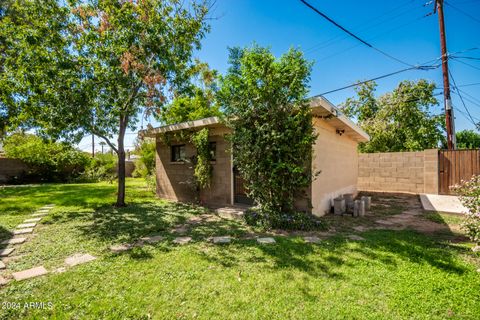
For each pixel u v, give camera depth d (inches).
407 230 199.3
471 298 97.4
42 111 250.7
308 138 205.0
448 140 388.5
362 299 97.7
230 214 247.9
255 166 219.1
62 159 660.7
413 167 424.2
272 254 145.6
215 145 312.0
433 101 624.7
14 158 621.0
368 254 144.5
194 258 140.7
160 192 387.5
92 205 312.7
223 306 94.0
